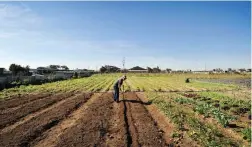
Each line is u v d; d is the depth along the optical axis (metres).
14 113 20.41
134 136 14.44
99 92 39.00
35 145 12.92
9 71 84.06
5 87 42.44
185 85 58.50
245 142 13.87
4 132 14.98
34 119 18.30
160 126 17.03
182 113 20.39
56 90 40.50
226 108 25.06
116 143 13.21
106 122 17.59
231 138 14.52
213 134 14.80
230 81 78.81
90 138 13.98
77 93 36.72
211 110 21.83
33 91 38.28
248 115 20.94
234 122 18.42
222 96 34.69
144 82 69.19
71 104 25.33
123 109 22.27
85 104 26.02
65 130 15.65
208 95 36.19
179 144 13.28
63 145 12.86
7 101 27.12
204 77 110.81
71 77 86.75
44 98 30.08
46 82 59.84
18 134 14.52
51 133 15.06
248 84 62.75
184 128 15.97
